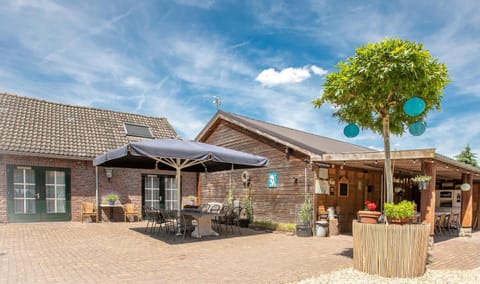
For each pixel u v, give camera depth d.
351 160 8.42
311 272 5.18
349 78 5.02
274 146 10.73
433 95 5.14
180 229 9.27
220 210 10.70
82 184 11.73
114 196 11.83
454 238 9.64
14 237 8.03
